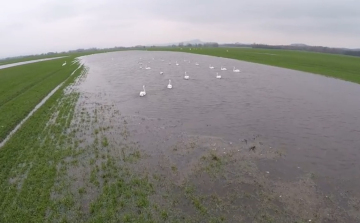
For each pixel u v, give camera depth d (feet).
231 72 196.34
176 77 179.93
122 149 68.33
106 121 90.94
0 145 71.67
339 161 60.75
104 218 43.57
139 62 298.35
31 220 43.37
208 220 42.63
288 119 91.09
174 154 64.80
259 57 300.40
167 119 92.38
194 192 49.83
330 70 194.80
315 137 75.05
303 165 58.85
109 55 459.73
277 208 44.98
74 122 89.92
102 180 54.54
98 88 151.33
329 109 102.73
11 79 180.45
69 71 228.43
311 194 48.44
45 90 142.10
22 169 58.90
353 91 132.36
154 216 43.73
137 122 89.45
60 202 47.55
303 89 137.59
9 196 49.47
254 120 90.22
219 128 82.58
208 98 121.08
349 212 43.98
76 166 60.08
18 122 90.02
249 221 42.27
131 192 50.14
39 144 71.92
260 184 51.55
